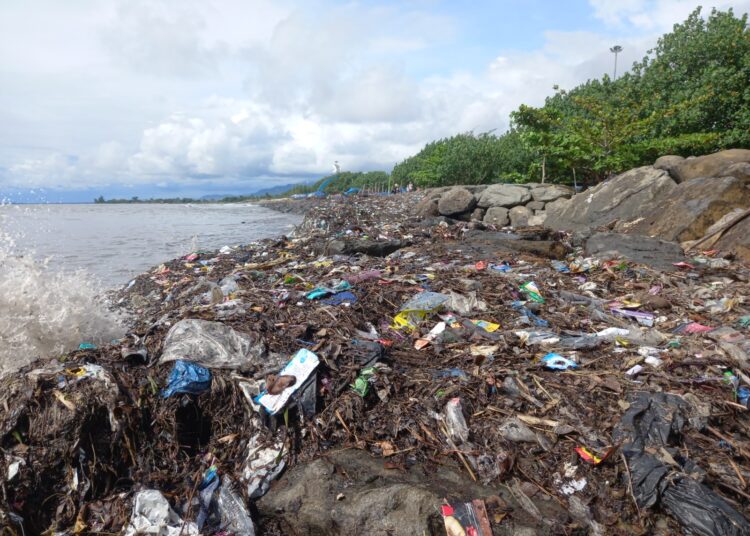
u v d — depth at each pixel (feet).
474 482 10.43
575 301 21.58
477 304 20.18
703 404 11.62
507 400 12.64
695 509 8.90
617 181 41.50
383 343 15.90
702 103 52.75
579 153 53.52
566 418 11.75
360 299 20.36
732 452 10.41
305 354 13.62
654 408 11.51
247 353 13.96
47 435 10.93
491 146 82.28
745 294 21.25
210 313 16.84
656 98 56.13
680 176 38.55
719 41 55.52
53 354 15.58
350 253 34.76
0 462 10.45
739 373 13.04
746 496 9.25
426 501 9.73
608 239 31.86
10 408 11.20
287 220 104.06
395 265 29.45
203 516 10.32
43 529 10.11
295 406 12.41
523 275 25.82
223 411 12.67
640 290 23.48
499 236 38.70
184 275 33.06
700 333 16.48
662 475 9.58
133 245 56.44
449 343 16.30
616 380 13.06
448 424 11.96
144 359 13.74
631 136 52.60
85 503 10.50
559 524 9.15
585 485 10.01
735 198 31.89
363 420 12.41
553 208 47.62
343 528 9.69
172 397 12.43
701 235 31.68
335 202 100.12
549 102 72.95
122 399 11.93
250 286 26.05
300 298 19.94
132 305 27.55
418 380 13.75
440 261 30.27
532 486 10.13
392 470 10.91
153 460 11.61
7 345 14.92
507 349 15.56
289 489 10.73
